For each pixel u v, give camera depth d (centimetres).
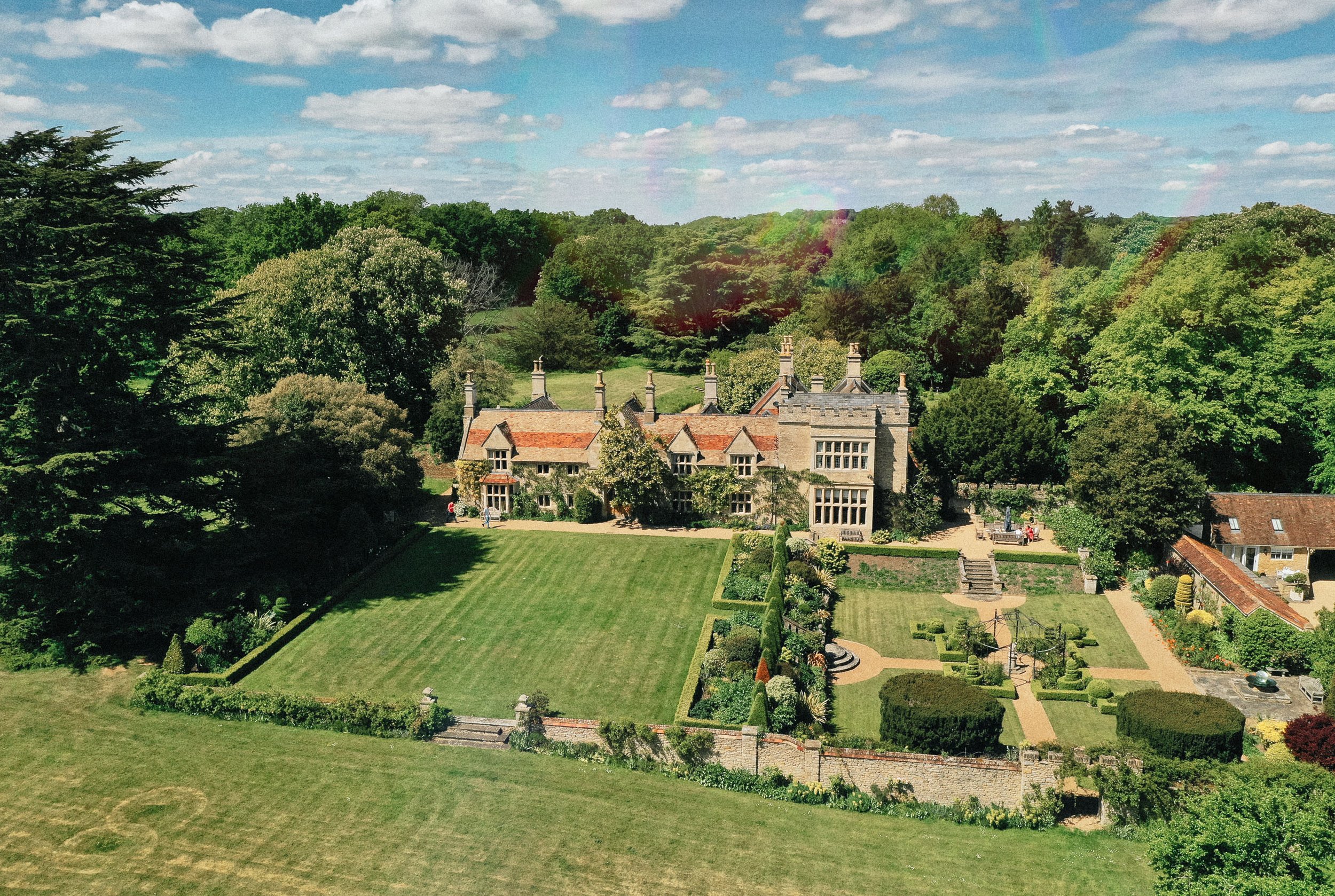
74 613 5428
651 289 15625
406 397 10181
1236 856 3053
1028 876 3738
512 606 6244
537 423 7962
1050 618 6366
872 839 4003
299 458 6794
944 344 12644
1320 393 7719
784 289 15738
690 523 7662
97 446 5222
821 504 7481
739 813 4166
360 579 6544
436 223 17200
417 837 3856
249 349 6084
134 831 3838
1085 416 8462
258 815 3972
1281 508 6844
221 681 5056
